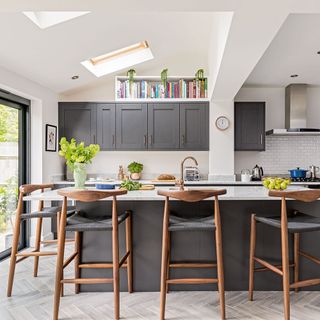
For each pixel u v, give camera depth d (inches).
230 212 104.1
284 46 134.4
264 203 103.7
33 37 118.0
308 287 104.2
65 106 188.5
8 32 110.9
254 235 97.5
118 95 189.3
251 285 96.9
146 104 188.9
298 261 104.0
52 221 175.2
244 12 77.2
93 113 189.2
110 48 148.5
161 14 132.6
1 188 144.1
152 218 104.0
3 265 131.6
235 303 95.0
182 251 103.8
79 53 142.9
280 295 100.7
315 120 205.5
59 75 160.9
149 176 202.5
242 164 204.7
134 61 186.5
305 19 108.5
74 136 188.9
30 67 140.8
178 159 203.2
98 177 202.4
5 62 129.6
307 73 175.0
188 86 190.5
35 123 166.4
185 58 198.7
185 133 188.2
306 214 100.7
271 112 205.6
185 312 89.7
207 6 75.0
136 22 133.5
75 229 85.9
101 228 86.1
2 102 143.9
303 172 186.9
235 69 122.3
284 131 188.2
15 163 157.0
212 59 154.8
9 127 151.7
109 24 127.2
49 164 174.9
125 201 103.9
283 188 103.7
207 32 164.6
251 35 90.4
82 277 104.5
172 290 104.3
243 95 205.9
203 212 103.3
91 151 113.0
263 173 203.8
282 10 76.4
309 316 87.2
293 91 196.4
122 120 189.3
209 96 183.8
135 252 104.1
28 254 104.3
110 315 88.4
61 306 93.8
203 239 103.8
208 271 104.3
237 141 190.7
